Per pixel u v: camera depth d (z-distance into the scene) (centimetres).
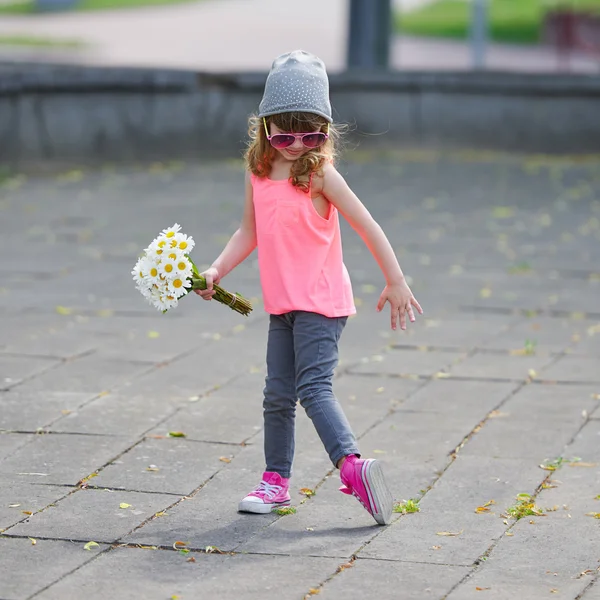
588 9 4706
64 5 5556
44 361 922
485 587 521
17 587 518
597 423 771
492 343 988
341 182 598
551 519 606
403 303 601
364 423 772
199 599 507
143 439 735
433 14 5241
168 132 2206
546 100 2367
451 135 2392
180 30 4909
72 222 1596
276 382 616
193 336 1009
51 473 671
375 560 552
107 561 548
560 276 1273
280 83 588
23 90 1992
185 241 591
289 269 600
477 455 711
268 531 589
